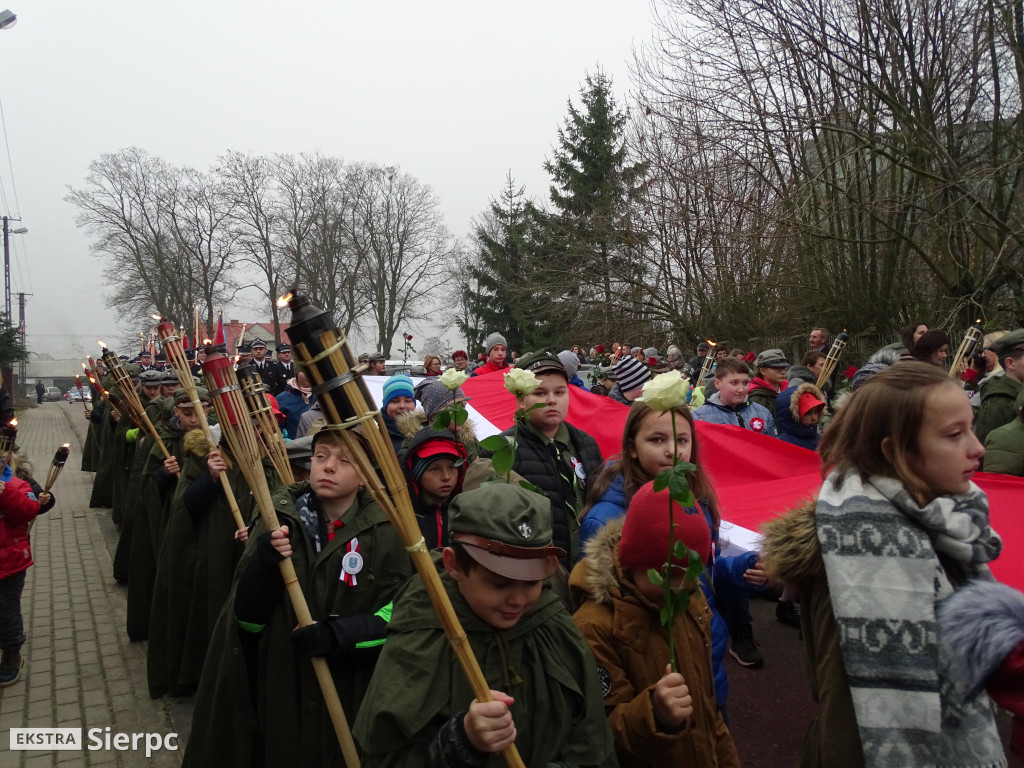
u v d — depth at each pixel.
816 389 5.49
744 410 5.84
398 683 1.84
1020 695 1.54
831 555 1.74
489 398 6.66
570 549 3.46
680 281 18.61
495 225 35.16
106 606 6.45
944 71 11.27
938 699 1.61
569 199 28.25
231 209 39.53
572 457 3.72
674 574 2.09
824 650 1.81
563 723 1.88
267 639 2.73
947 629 1.59
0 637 4.86
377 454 1.73
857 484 1.79
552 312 23.44
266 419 3.38
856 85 11.55
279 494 2.97
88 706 4.58
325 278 41.72
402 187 42.69
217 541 4.37
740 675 4.44
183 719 4.37
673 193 17.97
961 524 1.70
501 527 1.80
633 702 2.03
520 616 1.89
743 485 4.74
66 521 9.73
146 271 39.53
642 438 2.83
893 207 11.80
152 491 5.49
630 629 2.19
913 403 1.76
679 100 14.14
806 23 11.78
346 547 2.78
